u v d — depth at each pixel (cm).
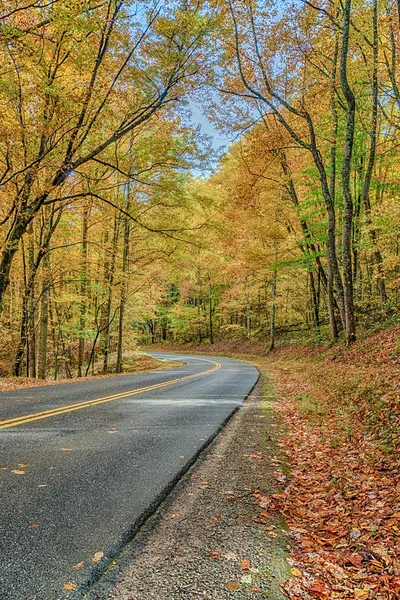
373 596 243
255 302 3875
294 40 1452
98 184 1561
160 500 365
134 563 264
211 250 1652
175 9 1096
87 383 1291
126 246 1900
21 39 952
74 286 2098
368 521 343
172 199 1554
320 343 2056
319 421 752
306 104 1602
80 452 497
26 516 320
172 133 1396
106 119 1245
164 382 1349
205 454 521
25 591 228
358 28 1492
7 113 1091
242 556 281
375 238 1495
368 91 1692
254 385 1309
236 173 2047
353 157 1770
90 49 1057
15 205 1270
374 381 864
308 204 1861
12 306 2166
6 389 1095
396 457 481
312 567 274
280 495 399
